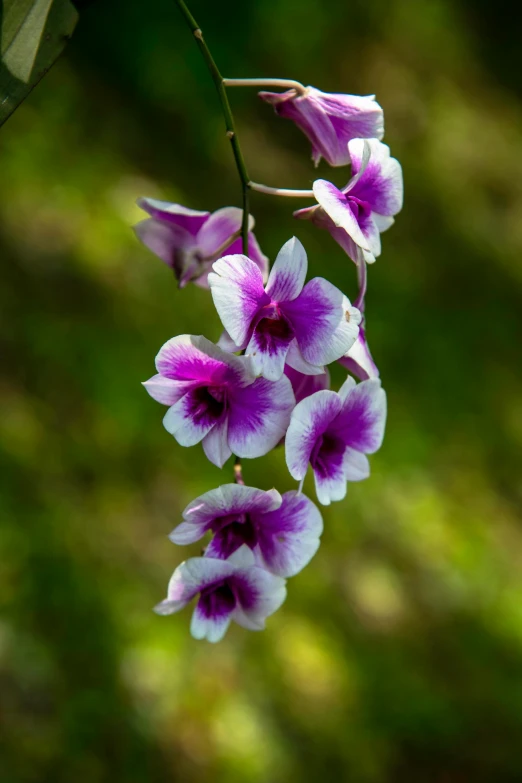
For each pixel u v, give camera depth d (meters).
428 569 2.11
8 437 1.79
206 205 2.53
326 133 0.96
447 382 2.57
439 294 2.86
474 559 2.20
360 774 1.67
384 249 2.87
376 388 0.91
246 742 1.62
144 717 1.57
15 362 1.91
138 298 2.18
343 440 0.92
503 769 1.79
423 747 1.77
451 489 2.33
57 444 1.84
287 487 2.00
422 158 3.29
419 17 3.64
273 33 3.01
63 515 1.74
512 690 1.95
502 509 2.39
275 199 2.67
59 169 2.30
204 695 1.65
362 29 3.42
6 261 2.05
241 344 0.88
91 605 1.65
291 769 1.63
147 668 1.63
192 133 2.66
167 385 0.88
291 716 1.70
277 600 0.90
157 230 0.99
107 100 2.56
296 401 0.92
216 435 0.89
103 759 1.49
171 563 1.80
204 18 2.80
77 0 0.90
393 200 0.93
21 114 2.35
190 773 1.55
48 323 2.00
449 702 1.86
